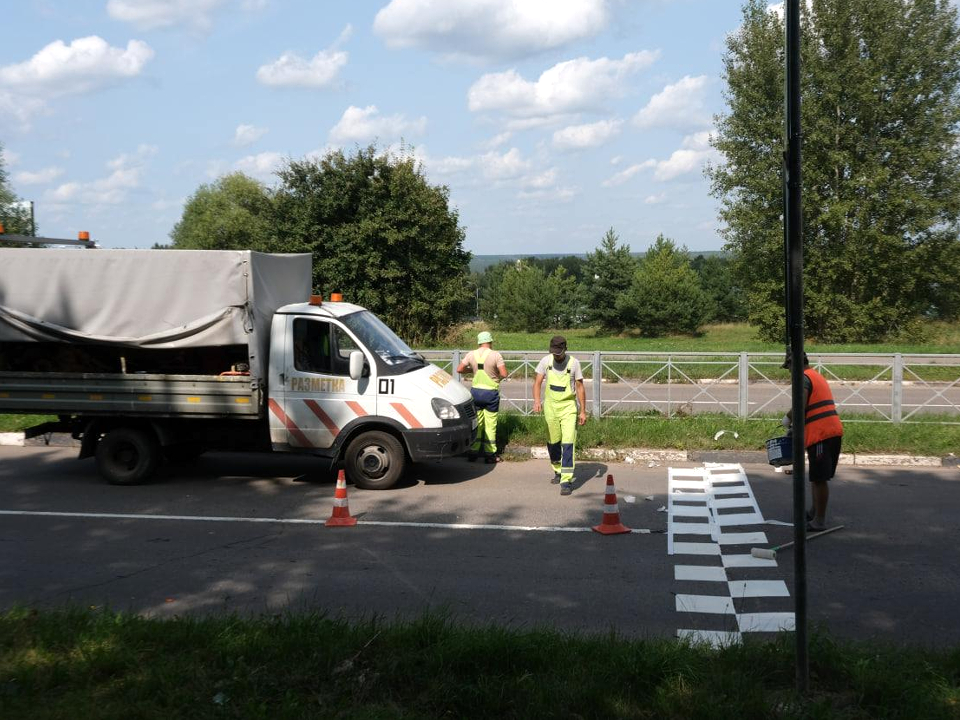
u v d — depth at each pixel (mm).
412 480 10492
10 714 4000
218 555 7379
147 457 10047
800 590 4184
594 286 57250
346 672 4430
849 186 36500
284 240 34188
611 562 7148
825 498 7953
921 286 37625
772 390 16109
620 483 10227
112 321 9930
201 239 69375
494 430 11562
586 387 16281
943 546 7480
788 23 3844
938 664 4496
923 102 36469
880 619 5770
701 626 5668
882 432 11781
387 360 9938
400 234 33094
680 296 54188
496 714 4039
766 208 37812
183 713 4066
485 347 11547
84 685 4375
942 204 36031
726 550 7477
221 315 9664
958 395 14539
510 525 8375
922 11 36125
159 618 5363
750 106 38031
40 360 10453
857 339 37750
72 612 5324
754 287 39469
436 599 6219
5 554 7418
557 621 5762
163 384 9820
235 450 10305
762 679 4344
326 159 33844
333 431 9844
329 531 8180
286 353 9906
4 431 12867
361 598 6242
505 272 74438
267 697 4191
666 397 15055
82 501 9414
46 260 10008
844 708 4059
